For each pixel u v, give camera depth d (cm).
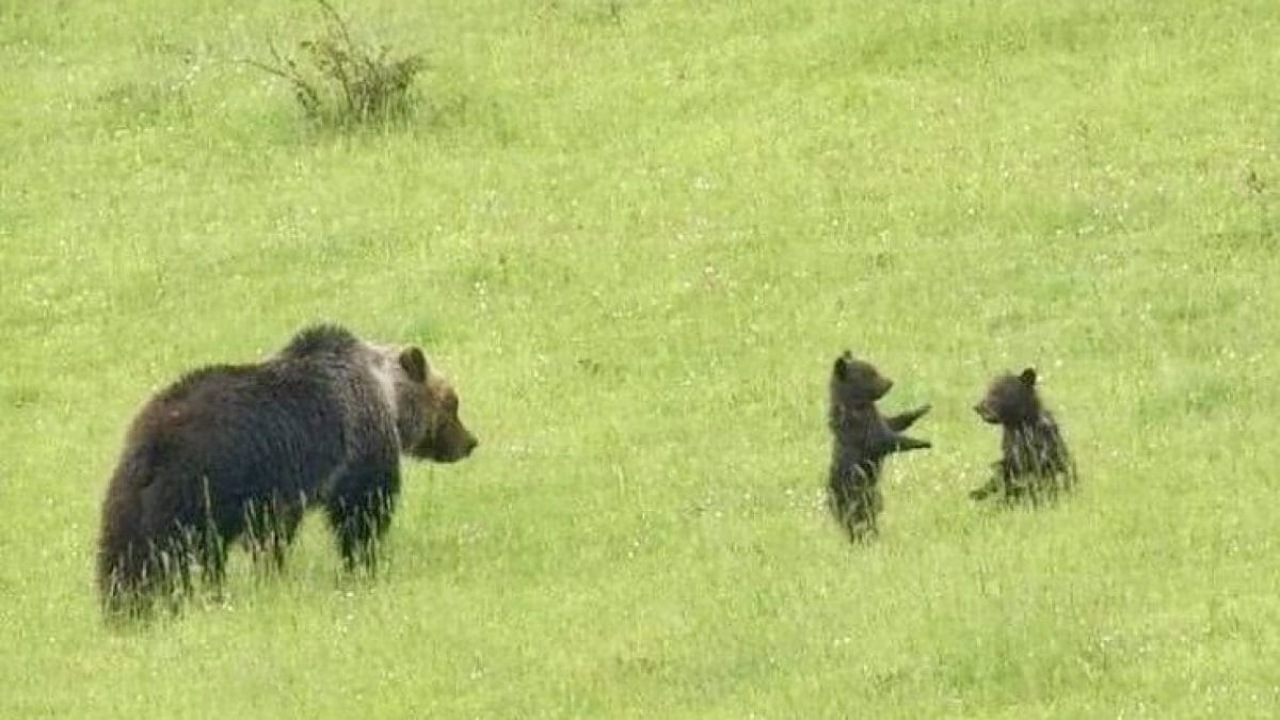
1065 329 6062
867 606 4269
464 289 6756
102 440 6112
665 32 8175
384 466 4941
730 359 6147
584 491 5369
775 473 5356
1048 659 3944
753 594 4412
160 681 4303
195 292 6981
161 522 4622
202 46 8500
